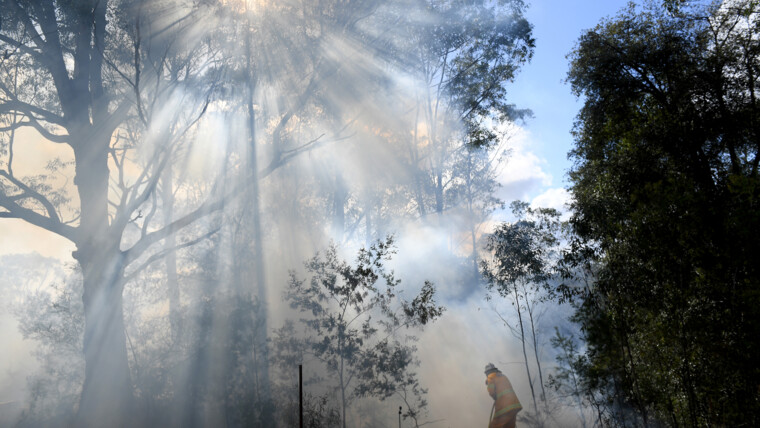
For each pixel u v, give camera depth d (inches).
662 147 415.5
